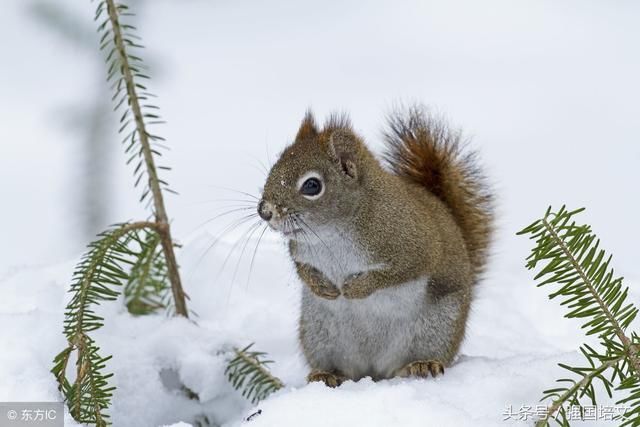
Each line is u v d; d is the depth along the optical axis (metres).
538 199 16.53
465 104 21.41
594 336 11.26
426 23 26.20
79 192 15.37
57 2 16.20
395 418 7.09
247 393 9.58
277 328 11.06
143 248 9.82
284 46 24.83
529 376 7.95
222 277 11.96
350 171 9.70
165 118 21.14
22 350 8.08
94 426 7.81
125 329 9.85
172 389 9.55
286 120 21.23
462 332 10.00
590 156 18.48
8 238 15.87
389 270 9.57
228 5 25.92
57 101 19.86
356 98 21.91
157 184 9.91
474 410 7.55
